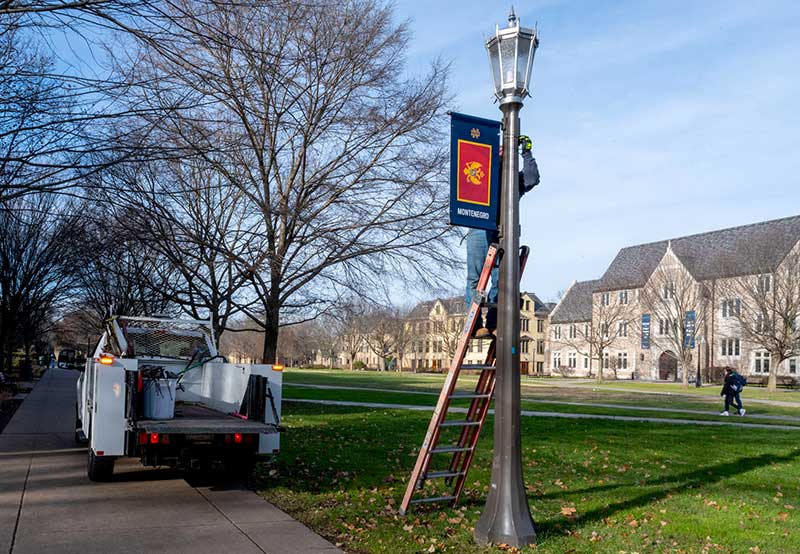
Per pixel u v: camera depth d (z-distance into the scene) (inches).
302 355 3988.7
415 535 262.2
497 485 257.3
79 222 720.3
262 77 468.4
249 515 287.4
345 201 701.9
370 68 698.8
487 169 270.4
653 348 2844.5
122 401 328.8
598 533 272.1
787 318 1861.5
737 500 346.0
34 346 2741.1
